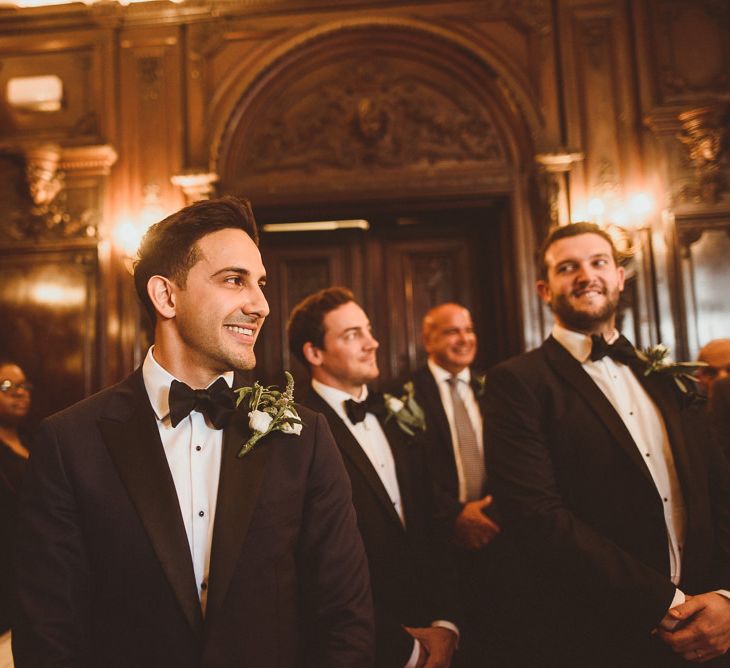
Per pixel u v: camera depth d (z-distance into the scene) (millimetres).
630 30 4047
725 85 3930
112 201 4074
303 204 4055
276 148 4125
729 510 1616
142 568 1066
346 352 2016
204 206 1217
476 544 2443
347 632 1156
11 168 4109
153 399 1210
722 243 3832
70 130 4133
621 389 1741
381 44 4133
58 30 4223
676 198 3863
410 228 4453
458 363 3020
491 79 4051
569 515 1556
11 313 4027
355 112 4105
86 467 1104
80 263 4035
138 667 1051
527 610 1779
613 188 3904
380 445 2057
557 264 1803
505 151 4066
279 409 1218
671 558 1582
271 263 4418
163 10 4160
